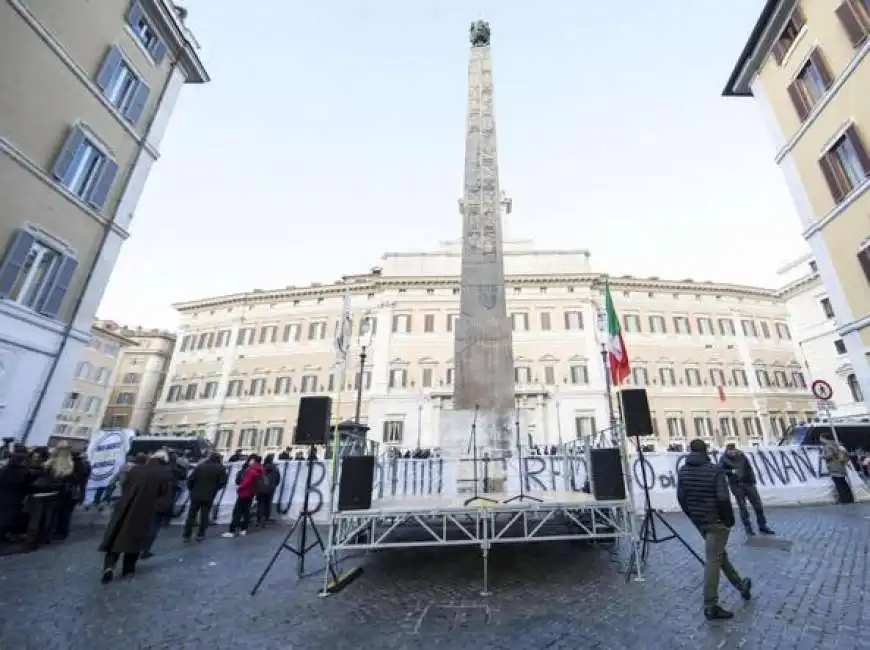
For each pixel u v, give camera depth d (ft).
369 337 99.50
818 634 10.23
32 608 13.19
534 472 30.78
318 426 16.92
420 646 10.39
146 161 44.42
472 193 33.30
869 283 34.83
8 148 31.40
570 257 106.32
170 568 18.19
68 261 36.50
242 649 10.43
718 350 102.27
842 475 31.91
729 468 22.98
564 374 92.58
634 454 32.86
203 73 51.19
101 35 39.09
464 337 28.43
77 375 114.73
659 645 10.02
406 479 30.73
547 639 10.55
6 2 31.27
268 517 30.12
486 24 41.81
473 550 20.44
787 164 42.06
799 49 40.19
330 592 14.61
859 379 35.73
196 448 55.88
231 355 107.65
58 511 24.63
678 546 20.39
